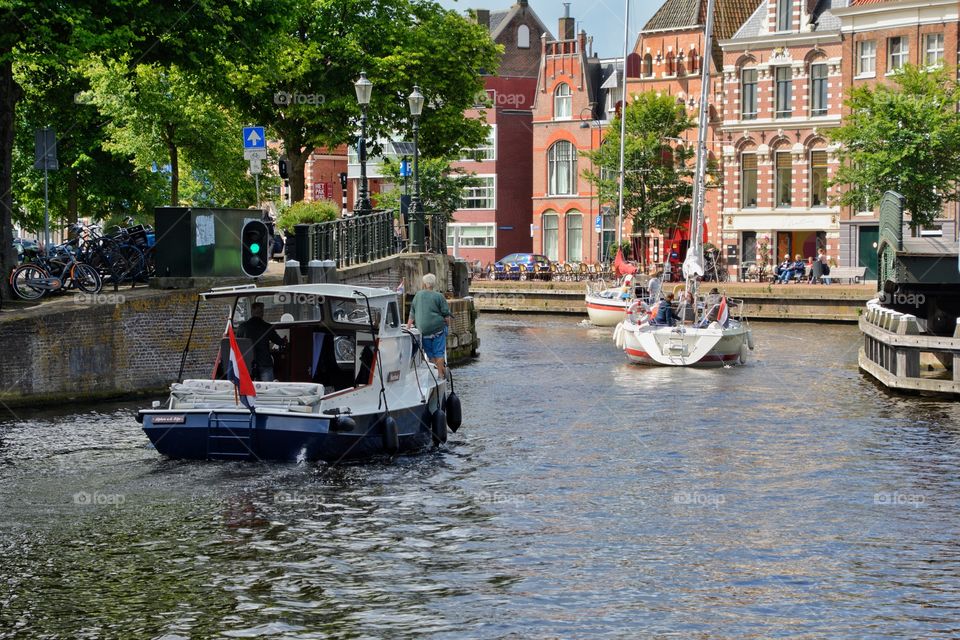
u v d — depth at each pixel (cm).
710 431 2178
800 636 1070
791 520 1482
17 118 4338
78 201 5162
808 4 6400
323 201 3788
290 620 1104
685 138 6894
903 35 5928
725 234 6694
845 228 6150
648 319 3700
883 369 2906
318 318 1880
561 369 3350
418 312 2172
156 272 2552
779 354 3828
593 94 7769
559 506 1548
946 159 5219
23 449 1859
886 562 1298
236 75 4272
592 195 7562
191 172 5550
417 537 1384
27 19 2325
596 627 1089
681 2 7100
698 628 1088
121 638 1056
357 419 1747
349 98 4478
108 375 2406
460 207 7481
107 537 1370
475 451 1945
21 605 1141
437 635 1067
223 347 1850
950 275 3056
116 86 4472
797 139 6438
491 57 5122
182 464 1739
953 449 1988
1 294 2441
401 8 4759
